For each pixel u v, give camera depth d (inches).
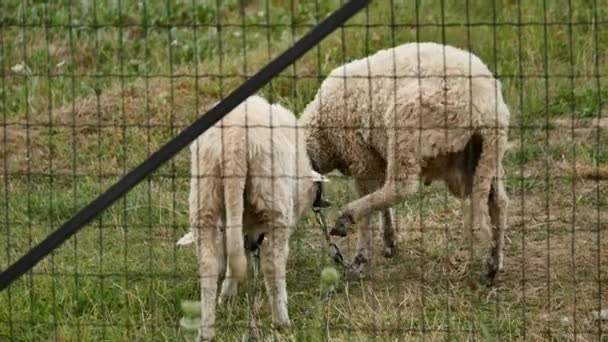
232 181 667.4
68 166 999.6
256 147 676.1
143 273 769.6
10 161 1001.5
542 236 852.0
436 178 781.9
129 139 1016.9
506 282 777.6
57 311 718.5
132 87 1103.0
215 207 681.0
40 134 1043.3
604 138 1002.1
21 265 556.1
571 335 676.7
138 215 880.3
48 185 960.9
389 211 827.4
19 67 1107.9
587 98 1056.2
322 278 587.2
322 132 808.9
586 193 916.6
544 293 752.3
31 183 958.4
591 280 764.0
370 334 674.2
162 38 1237.7
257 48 1204.5
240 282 765.3
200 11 1296.8
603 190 919.0
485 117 746.8
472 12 1208.2
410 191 767.1
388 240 834.8
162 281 765.3
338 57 1133.1
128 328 692.1
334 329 684.1
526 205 904.9
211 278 677.3
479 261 808.3
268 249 697.6
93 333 692.7
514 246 836.0
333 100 797.9
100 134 963.3
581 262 796.6
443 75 745.0
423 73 757.3
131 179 548.1
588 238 838.5
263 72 538.9
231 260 662.5
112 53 1206.3
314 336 670.5
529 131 1008.9
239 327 708.7
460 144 751.7
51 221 813.2
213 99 1094.4
